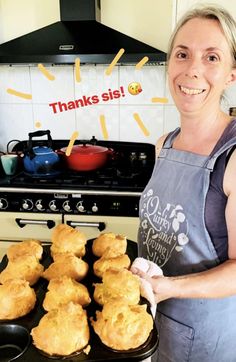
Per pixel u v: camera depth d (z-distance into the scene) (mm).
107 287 724
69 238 943
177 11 1707
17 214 1789
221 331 898
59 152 1992
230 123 851
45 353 619
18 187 1754
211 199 827
